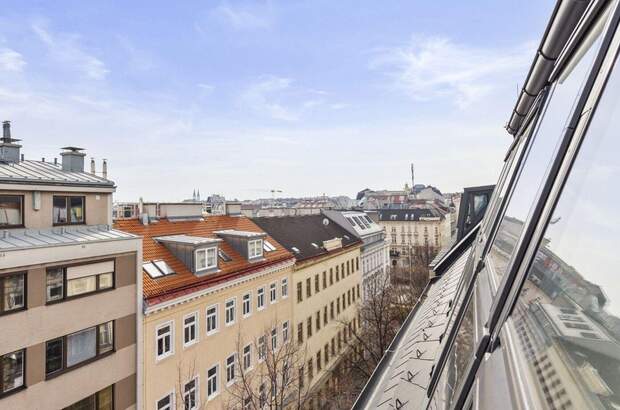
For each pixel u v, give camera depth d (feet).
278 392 71.67
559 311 5.05
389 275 151.74
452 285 28.50
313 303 95.40
